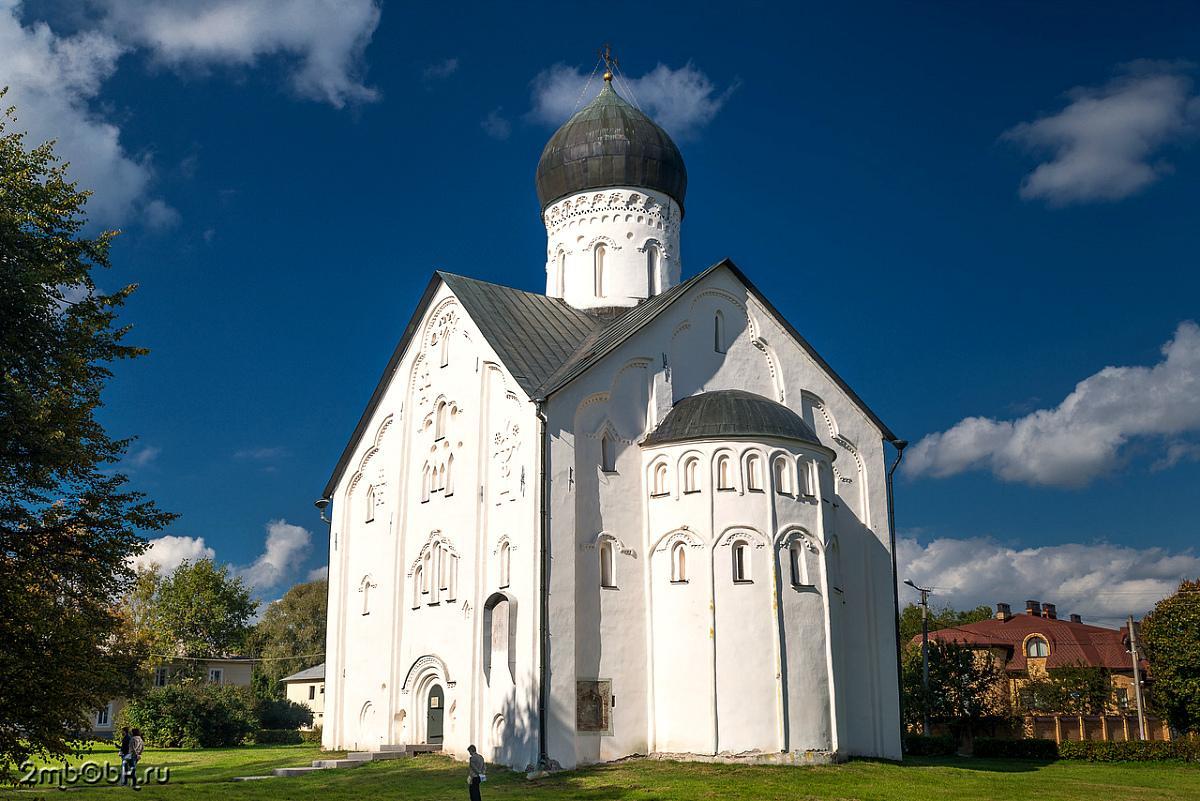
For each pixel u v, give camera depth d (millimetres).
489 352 39562
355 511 47688
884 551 44469
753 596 35438
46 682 21781
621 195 47312
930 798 29641
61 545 23656
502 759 34625
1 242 24094
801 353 44438
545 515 34938
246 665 85062
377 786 31859
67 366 23703
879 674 42750
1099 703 73562
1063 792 32219
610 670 35438
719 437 36656
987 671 60125
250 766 39281
